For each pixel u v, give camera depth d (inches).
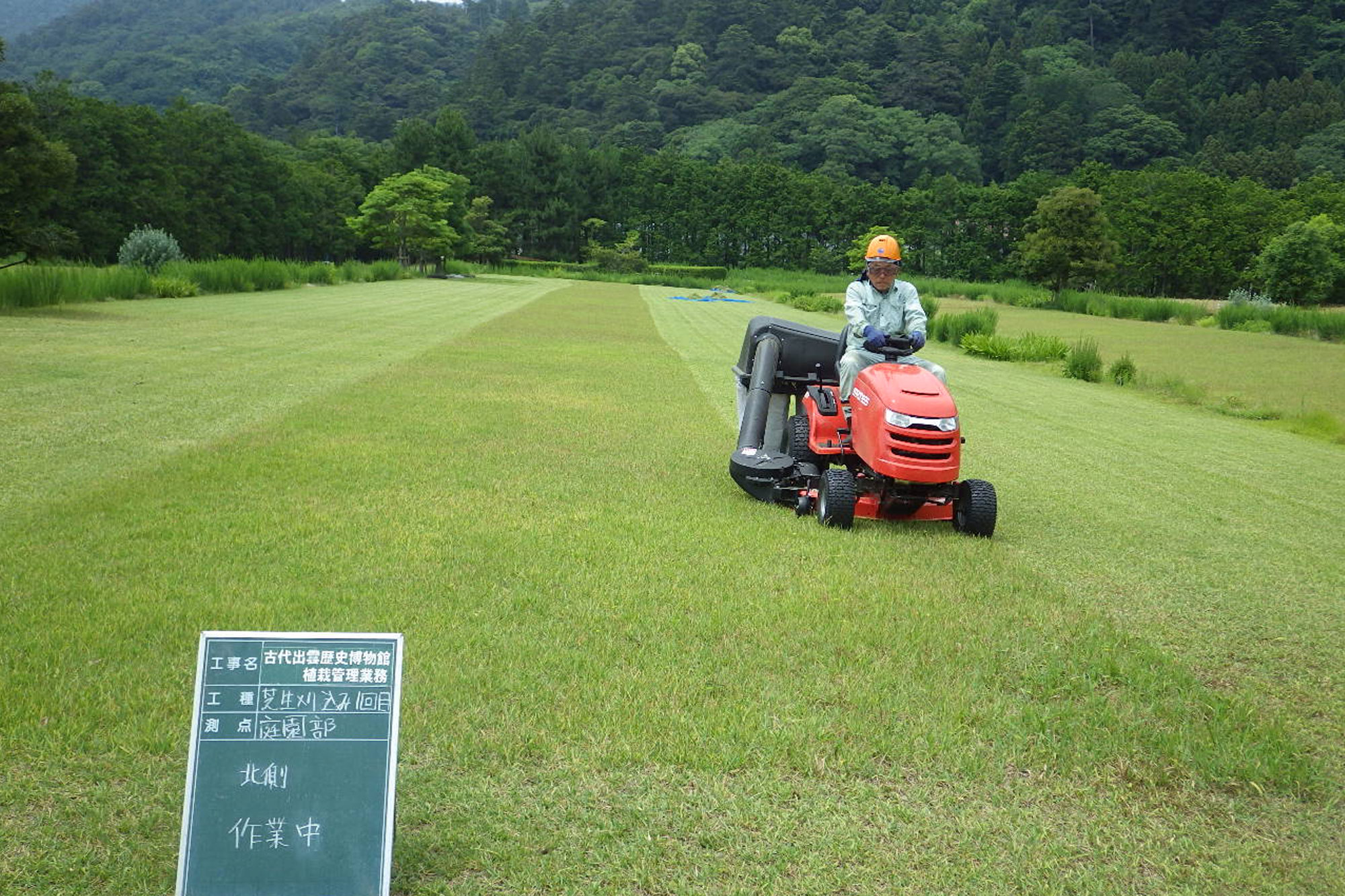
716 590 239.5
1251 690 206.7
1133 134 5866.1
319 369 613.0
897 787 156.6
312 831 116.6
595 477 361.1
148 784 146.3
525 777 152.7
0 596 212.5
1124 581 278.7
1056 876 137.2
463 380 605.0
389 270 2481.5
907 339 326.3
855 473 335.0
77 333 767.1
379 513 293.7
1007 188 4188.0
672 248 4537.4
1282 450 554.9
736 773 157.0
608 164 4633.4
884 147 6117.1
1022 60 7066.9
